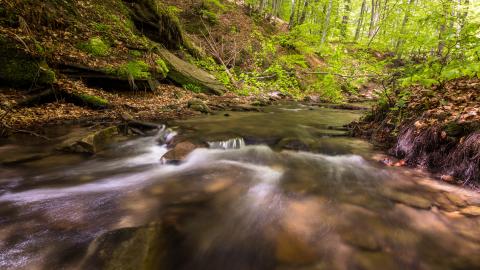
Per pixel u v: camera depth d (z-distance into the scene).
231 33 18.38
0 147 4.62
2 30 6.39
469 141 3.51
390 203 3.13
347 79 9.33
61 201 3.01
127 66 8.88
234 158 4.75
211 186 3.56
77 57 7.97
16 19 6.93
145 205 3.00
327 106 12.34
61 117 6.45
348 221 2.76
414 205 3.07
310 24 18.11
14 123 5.61
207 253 2.27
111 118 6.82
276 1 26.06
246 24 20.38
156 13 13.01
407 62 6.39
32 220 2.58
